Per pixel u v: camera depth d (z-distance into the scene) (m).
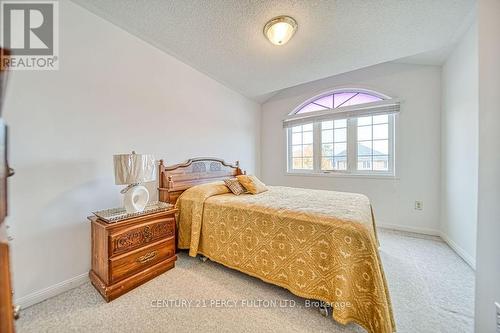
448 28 1.98
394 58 2.48
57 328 1.24
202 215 2.10
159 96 2.35
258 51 2.40
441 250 2.33
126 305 1.44
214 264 2.05
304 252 1.46
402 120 2.97
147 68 2.23
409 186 2.95
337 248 1.32
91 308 1.41
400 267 1.96
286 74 2.94
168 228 1.93
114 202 1.95
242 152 3.80
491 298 1.00
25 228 1.43
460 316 1.34
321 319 1.33
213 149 3.14
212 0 1.69
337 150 3.55
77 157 1.70
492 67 0.99
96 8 1.74
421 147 2.86
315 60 2.56
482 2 1.02
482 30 1.02
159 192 2.37
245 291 1.61
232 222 1.87
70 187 1.66
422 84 2.84
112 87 1.93
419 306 1.43
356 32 2.05
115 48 1.95
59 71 1.59
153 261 1.79
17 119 1.40
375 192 3.18
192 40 2.20
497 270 0.97
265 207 1.75
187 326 1.26
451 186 2.44
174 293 1.58
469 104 2.03
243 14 1.85
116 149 1.96
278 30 1.92
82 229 1.72
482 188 1.04
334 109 3.47
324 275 1.37
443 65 2.66
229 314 1.37
